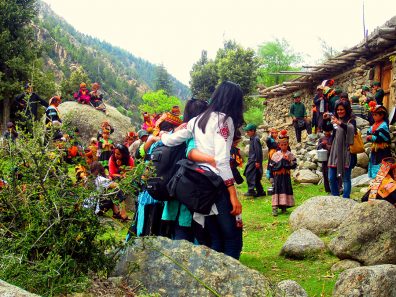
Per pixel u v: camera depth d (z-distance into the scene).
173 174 4.02
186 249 3.41
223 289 3.17
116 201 3.59
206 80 49.47
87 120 17.73
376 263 4.90
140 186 3.87
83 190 3.42
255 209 10.04
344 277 4.05
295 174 12.62
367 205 5.16
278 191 9.09
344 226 5.22
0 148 3.46
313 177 12.22
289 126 21.58
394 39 12.66
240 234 3.94
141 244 3.56
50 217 3.28
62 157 3.60
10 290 2.28
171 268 3.31
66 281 2.96
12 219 3.34
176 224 4.14
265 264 5.53
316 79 18.97
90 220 3.36
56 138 3.93
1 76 30.22
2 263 2.90
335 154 8.56
